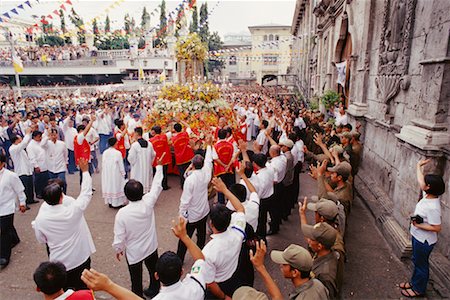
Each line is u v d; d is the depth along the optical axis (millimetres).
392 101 7684
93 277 2406
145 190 8484
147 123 11195
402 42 6953
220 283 3402
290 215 7555
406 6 6742
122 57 40938
